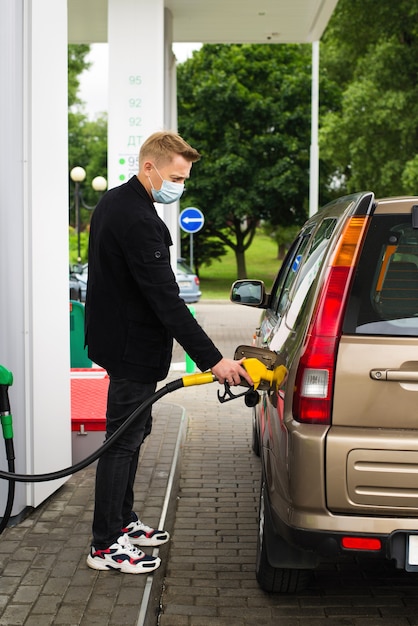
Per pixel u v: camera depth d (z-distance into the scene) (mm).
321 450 3219
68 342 5457
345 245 3385
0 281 4535
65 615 3545
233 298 5949
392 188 32312
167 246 3932
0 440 4543
